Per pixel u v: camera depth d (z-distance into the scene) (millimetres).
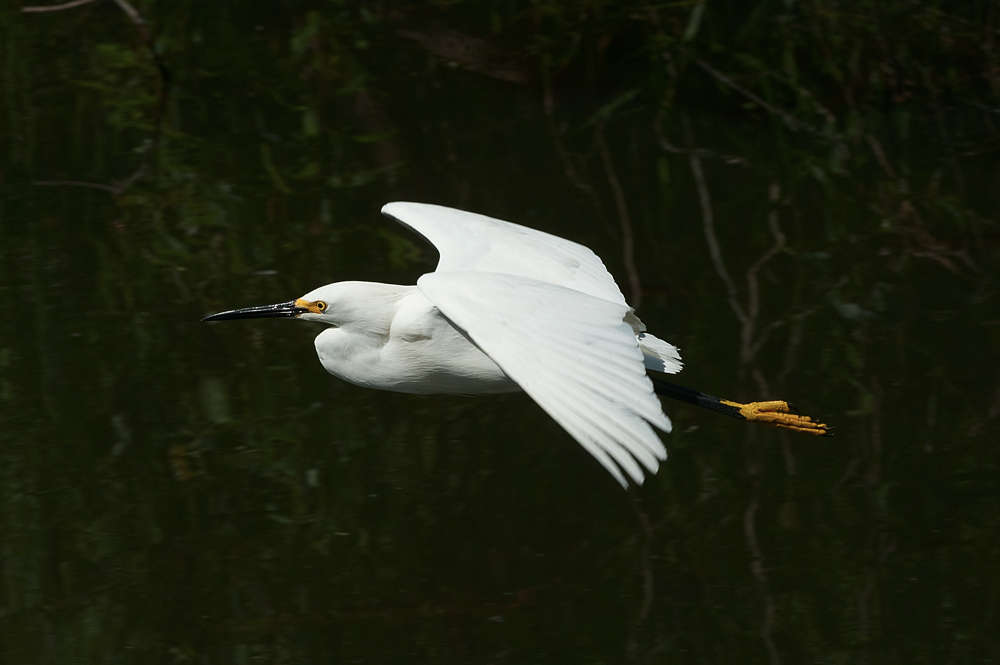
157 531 8797
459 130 14469
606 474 9461
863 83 15070
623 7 15484
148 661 7680
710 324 11062
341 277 11508
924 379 10312
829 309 11289
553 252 6590
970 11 15656
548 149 14133
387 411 10180
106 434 9688
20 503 8984
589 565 8555
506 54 15742
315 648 7812
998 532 8688
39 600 8141
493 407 10273
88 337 10766
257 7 16781
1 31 16391
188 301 11297
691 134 14508
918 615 8016
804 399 10086
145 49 15891
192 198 12984
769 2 15758
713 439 9898
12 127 14367
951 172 13664
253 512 9031
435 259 11844
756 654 7742
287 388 10320
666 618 8047
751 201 13227
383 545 8719
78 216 12641
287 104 14859
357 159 13797
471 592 8305
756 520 8961
